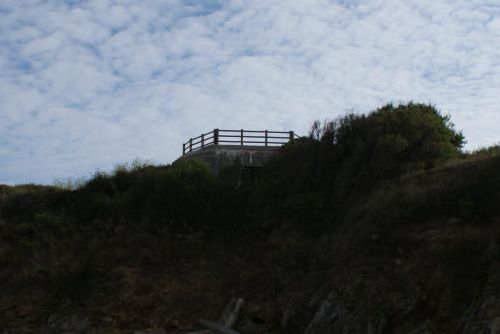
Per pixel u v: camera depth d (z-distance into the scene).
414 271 18.48
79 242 29.56
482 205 20.44
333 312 19.31
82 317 23.41
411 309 17.16
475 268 16.55
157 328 22.72
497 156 23.69
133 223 31.14
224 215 31.59
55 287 25.30
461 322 15.31
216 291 25.39
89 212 32.06
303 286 23.16
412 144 29.39
